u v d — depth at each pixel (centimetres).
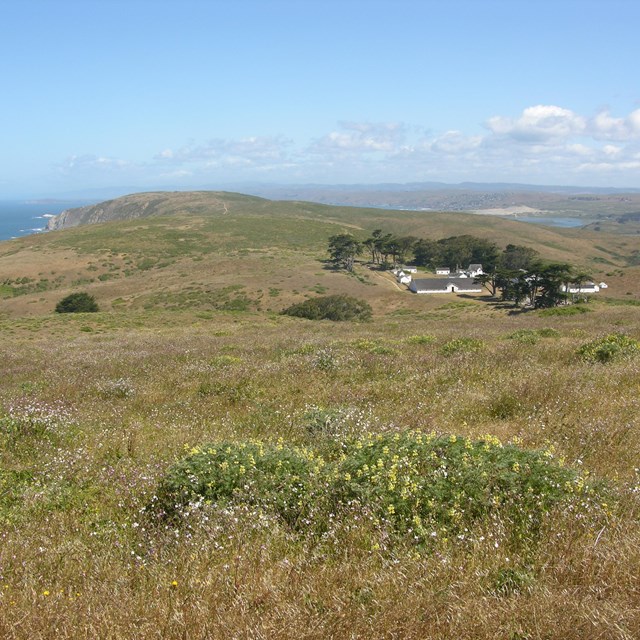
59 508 680
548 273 8669
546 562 451
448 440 693
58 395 1390
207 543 532
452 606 396
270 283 12394
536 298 8925
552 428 868
